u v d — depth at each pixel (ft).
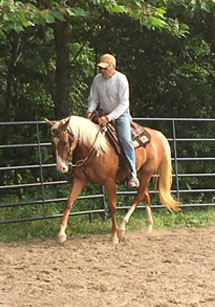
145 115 44.50
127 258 25.75
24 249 27.63
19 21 26.91
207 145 42.27
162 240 29.71
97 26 42.73
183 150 42.57
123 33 41.96
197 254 26.50
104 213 34.14
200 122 42.68
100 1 28.71
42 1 31.22
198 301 19.44
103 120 27.76
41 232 31.22
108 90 28.50
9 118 44.73
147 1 31.32
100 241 29.37
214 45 44.29
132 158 28.71
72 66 41.29
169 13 38.75
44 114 46.14
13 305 19.10
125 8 28.76
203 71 46.65
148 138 30.66
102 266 24.27
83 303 19.26
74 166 28.07
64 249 27.58
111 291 20.63
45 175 40.14
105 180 28.50
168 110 44.01
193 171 42.57
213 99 43.60
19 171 42.60
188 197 42.39
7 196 42.32
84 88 46.50
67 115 40.86
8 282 21.84
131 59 43.04
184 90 42.91
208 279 22.25
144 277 22.53
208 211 38.01
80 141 27.48
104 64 27.99
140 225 33.24
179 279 22.25
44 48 43.04
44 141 41.34
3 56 45.11
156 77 43.29
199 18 41.52
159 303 19.17
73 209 36.83
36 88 46.37
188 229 32.94
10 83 44.32
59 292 20.56
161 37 41.01
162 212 37.11
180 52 42.98
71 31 42.45
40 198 38.24
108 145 28.22
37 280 22.13
